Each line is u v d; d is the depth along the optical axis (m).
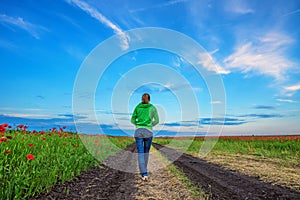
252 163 8.70
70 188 4.71
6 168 4.39
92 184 5.18
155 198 4.52
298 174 6.62
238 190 4.98
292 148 12.65
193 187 5.21
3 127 5.79
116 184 5.41
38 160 5.20
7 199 3.53
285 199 4.43
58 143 8.07
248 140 17.05
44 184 4.51
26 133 8.88
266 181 5.78
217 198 4.48
